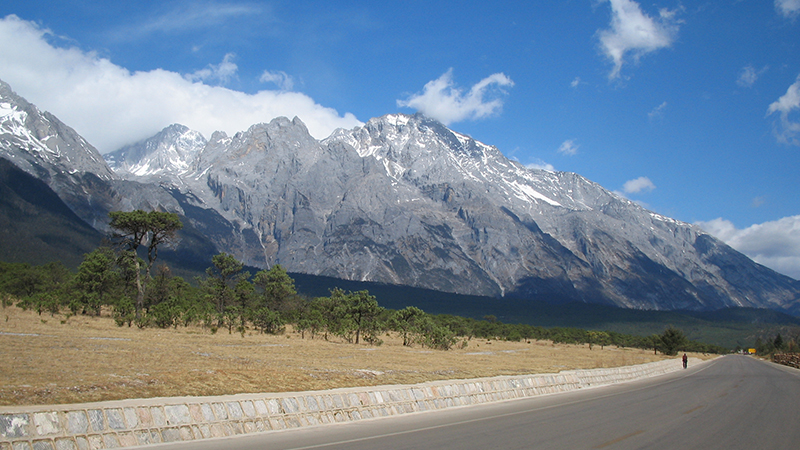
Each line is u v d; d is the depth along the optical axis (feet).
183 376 65.10
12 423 39.52
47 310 203.92
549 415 68.80
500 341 428.56
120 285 281.13
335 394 63.82
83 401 50.34
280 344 160.66
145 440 45.32
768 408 80.69
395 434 52.24
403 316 249.55
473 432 54.19
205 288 293.84
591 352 312.29
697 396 98.48
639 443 50.11
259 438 49.26
